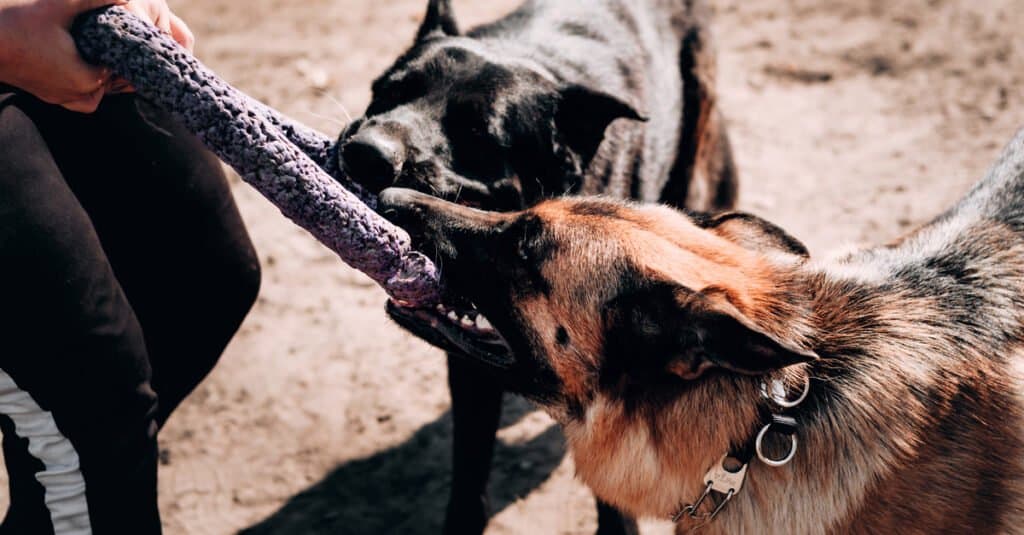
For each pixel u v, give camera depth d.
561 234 2.72
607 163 3.95
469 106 3.51
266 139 2.35
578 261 2.68
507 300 2.80
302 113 6.93
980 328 2.74
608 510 3.59
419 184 3.37
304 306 5.27
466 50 3.73
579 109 3.70
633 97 4.14
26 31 2.14
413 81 3.67
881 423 2.60
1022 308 2.79
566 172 3.76
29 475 2.52
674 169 4.62
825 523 2.63
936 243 3.01
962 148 6.10
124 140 2.71
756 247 2.98
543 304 2.74
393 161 3.26
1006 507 2.63
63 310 2.30
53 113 2.62
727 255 2.75
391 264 2.58
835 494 2.62
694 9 4.76
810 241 5.44
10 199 2.21
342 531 4.00
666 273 2.56
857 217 5.59
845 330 2.72
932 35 7.36
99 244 2.45
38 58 2.18
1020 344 2.75
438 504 4.10
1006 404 2.65
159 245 2.89
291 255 5.68
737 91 6.98
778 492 2.67
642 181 4.18
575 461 3.00
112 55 2.24
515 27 4.24
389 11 8.45
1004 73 6.80
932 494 2.59
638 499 2.84
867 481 2.60
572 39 4.16
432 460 4.32
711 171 5.00
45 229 2.26
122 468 2.55
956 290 2.83
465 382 3.52
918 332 2.72
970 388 2.65
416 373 4.79
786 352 2.21
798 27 7.71
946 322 2.75
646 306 2.52
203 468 4.32
